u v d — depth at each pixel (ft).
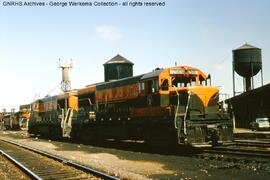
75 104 104.06
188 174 39.42
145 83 66.74
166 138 60.13
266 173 38.01
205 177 37.37
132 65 139.33
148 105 65.62
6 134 167.84
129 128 72.79
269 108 139.95
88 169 41.47
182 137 56.75
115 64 136.05
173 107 58.13
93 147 79.00
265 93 140.56
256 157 49.60
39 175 40.73
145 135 66.85
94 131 89.10
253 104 150.41
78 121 97.50
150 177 38.32
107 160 54.34
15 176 41.60
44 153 62.85
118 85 78.02
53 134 115.96
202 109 59.11
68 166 47.34
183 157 53.42
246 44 169.17
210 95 60.59
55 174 41.34
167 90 62.28
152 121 63.36
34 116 137.80
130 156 58.54
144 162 50.57
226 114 59.98
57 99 114.73
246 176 36.94
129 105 72.69
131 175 38.93
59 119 109.09
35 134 137.49
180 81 63.36
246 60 160.15
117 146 79.87
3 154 66.33
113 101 79.41
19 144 90.79
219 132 58.13
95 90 89.35
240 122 160.15
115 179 34.63
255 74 164.76
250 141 78.02
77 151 71.36
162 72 62.18
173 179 36.88
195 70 64.23
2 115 276.62
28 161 55.31
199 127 57.06
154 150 66.74
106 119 81.15
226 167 42.55
